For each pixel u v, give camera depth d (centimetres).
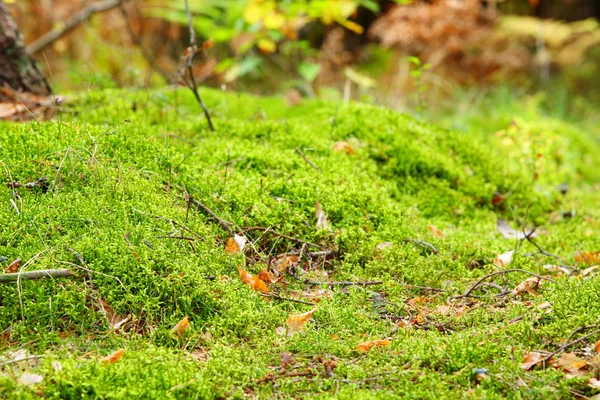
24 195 305
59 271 258
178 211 321
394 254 338
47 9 826
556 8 1209
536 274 332
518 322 269
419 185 436
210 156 391
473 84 941
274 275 314
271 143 429
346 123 469
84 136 355
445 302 307
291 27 648
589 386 223
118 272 269
